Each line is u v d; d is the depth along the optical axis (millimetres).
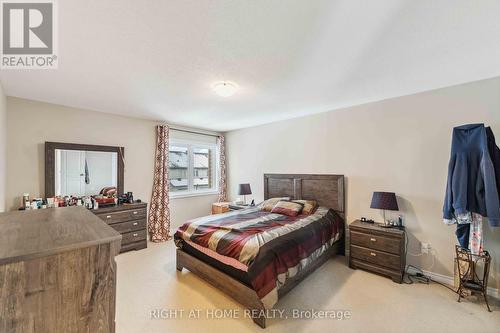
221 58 1863
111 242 721
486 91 2336
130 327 1858
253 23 1414
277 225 2689
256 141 4758
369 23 1430
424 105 2713
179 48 1703
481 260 2207
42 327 620
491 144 2193
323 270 2859
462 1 1237
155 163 4258
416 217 2762
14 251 600
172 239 4234
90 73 2131
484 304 2139
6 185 2752
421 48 1738
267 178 4426
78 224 874
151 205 4207
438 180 2617
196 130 5004
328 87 2553
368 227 2818
